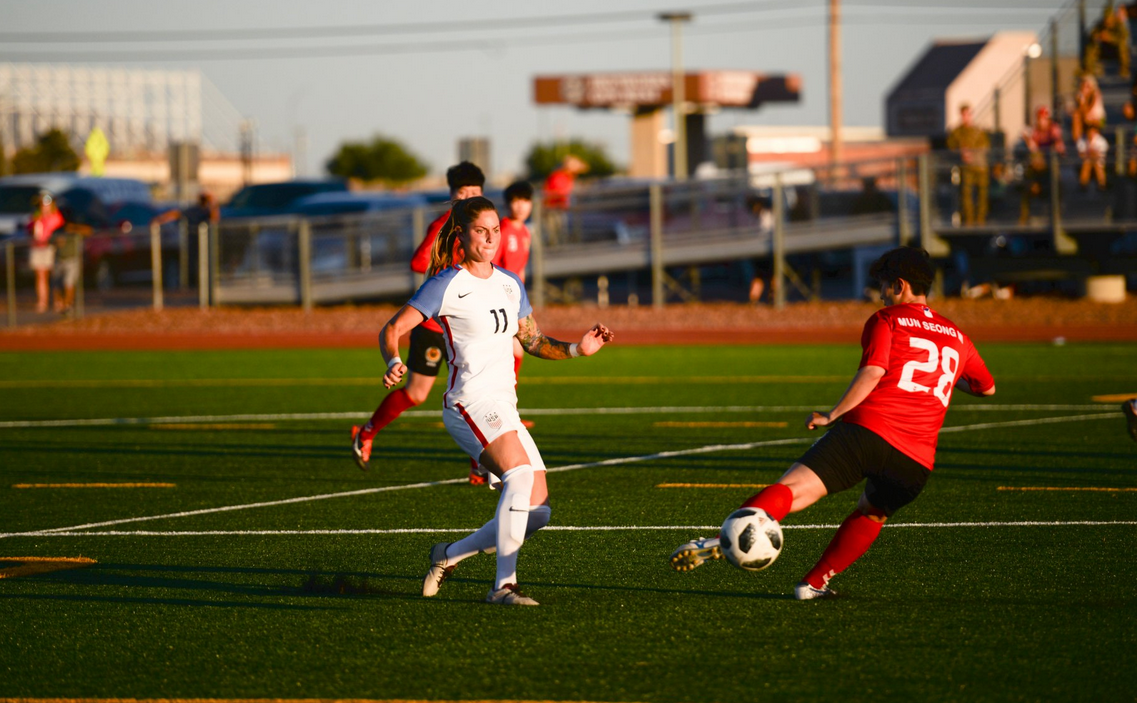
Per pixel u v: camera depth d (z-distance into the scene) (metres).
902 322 21.23
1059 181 90.94
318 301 101.62
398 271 100.50
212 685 18.52
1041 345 78.25
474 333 22.03
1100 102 95.50
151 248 119.25
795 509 21.00
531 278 98.56
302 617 22.16
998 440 42.38
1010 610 22.11
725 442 43.09
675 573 25.20
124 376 68.12
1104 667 18.92
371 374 68.31
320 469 38.84
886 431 20.88
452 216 22.48
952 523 29.56
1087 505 31.52
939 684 18.22
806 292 100.69
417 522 30.80
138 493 35.00
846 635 20.67
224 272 102.38
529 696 17.84
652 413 50.78
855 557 22.69
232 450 42.81
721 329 86.44
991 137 100.69
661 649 19.98
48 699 18.02
